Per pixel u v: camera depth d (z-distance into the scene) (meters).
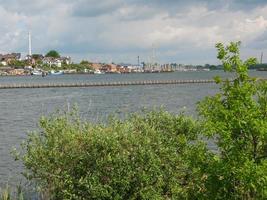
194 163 10.04
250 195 9.55
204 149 10.15
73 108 18.59
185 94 123.19
